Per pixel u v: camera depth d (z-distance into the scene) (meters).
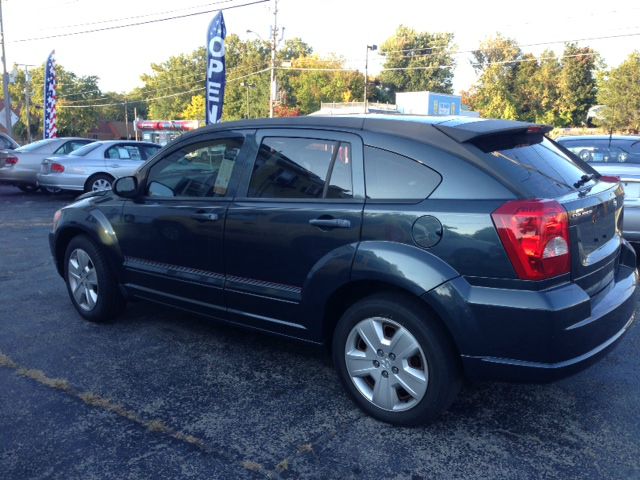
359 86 73.19
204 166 4.19
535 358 2.84
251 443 3.13
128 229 4.59
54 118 24.61
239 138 4.01
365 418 3.40
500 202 2.88
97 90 84.62
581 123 61.47
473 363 2.96
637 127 44.69
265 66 75.19
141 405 3.55
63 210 5.16
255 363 4.20
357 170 3.38
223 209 3.91
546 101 62.50
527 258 2.79
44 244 8.47
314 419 3.39
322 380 3.92
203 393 3.71
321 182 3.52
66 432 3.23
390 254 3.10
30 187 15.72
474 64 72.25
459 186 3.02
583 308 2.90
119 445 3.10
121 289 4.77
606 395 3.70
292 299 3.59
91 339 4.64
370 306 3.25
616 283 3.47
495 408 3.53
